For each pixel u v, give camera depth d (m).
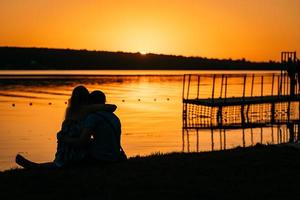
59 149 11.34
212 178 10.84
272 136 33.78
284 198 9.51
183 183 10.30
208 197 9.46
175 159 12.97
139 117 46.34
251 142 30.64
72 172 10.92
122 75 183.75
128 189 9.84
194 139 31.47
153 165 11.93
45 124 39.53
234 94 82.50
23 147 27.12
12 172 11.23
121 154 11.91
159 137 31.94
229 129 37.25
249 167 12.02
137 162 12.25
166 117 46.72
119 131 11.62
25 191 9.68
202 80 155.12
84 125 11.06
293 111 49.97
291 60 40.31
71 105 11.34
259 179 10.85
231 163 12.43
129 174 10.89
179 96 78.12
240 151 14.48
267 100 38.75
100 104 11.44
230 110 49.97
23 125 38.59
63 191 9.66
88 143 11.16
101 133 11.35
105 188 9.84
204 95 81.38
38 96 69.44
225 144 29.41
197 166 12.02
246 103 37.72
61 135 11.26
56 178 10.48
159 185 10.12
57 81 112.88
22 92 76.44
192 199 9.34
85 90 11.36
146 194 9.52
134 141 29.81
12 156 23.97
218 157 13.26
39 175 10.71
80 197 9.32
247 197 9.51
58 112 49.88
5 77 129.00
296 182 10.66
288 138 32.88
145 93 84.19
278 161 12.73
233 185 10.30
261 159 12.98
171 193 9.62
